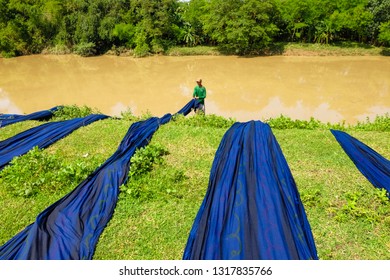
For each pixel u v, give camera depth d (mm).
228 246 4824
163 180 6828
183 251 5129
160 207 6090
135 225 5668
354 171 6977
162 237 5402
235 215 5312
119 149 7953
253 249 4770
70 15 36562
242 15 31078
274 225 5078
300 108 16219
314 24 32344
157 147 7918
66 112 12078
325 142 8297
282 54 31188
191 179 6898
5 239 5504
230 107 16703
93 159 7945
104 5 36375
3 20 35906
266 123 9492
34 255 4871
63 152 8477
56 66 30406
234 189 5910
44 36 37375
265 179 6129
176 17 36594
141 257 5043
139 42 33875
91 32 35188
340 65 26125
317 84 20719
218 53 32906
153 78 24250
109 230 5547
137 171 6996
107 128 9828
